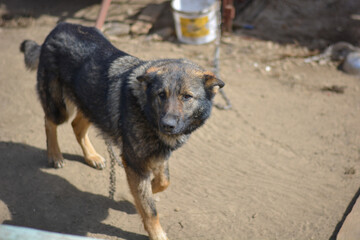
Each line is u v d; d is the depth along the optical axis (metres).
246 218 2.80
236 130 3.27
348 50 3.88
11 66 3.64
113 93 2.67
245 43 3.98
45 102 2.89
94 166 3.00
